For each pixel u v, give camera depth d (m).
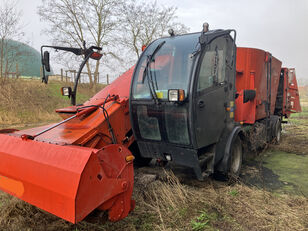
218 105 3.77
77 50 4.23
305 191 3.93
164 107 3.31
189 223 2.93
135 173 4.04
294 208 3.30
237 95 4.78
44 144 2.54
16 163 2.58
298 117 14.73
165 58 3.51
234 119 4.38
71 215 2.09
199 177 3.47
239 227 2.86
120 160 2.52
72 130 3.25
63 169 2.21
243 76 5.36
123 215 2.56
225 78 3.96
